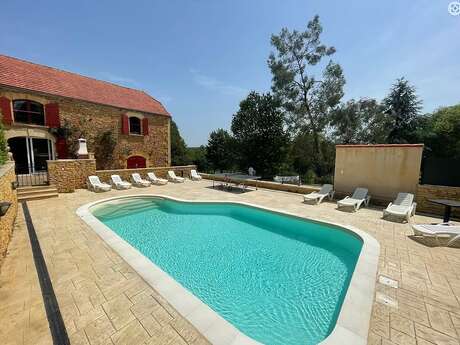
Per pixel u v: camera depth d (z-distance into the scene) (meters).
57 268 4.30
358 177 10.27
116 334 2.73
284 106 25.89
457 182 8.37
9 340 2.62
